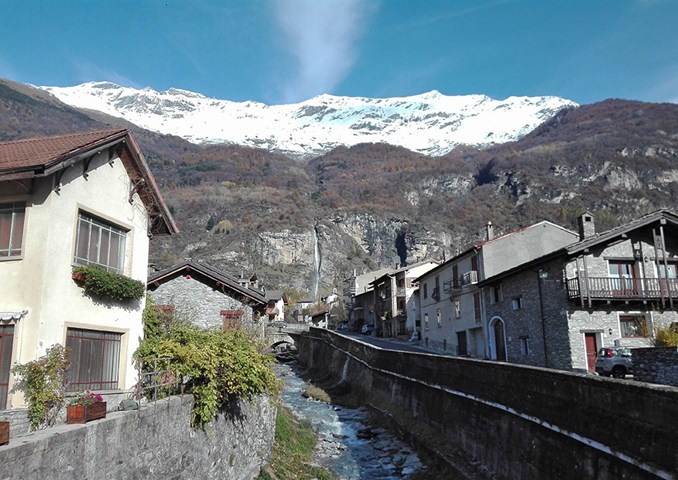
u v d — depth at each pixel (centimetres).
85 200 1340
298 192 16875
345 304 9631
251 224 13862
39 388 1091
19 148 1372
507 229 13525
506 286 3447
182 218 13862
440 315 4769
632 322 2827
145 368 1506
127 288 1427
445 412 2161
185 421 1241
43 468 723
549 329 2945
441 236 14300
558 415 1355
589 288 2758
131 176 1557
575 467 1266
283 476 1767
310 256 13662
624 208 12675
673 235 2952
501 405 1680
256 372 1577
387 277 6556
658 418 1014
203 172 17888
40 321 1141
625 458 1084
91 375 1333
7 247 1198
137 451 999
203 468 1303
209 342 1566
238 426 1589
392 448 2306
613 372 2369
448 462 1884
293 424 2508
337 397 3572
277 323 7356
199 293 2852
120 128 1483
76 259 1302
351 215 15450
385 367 3139
